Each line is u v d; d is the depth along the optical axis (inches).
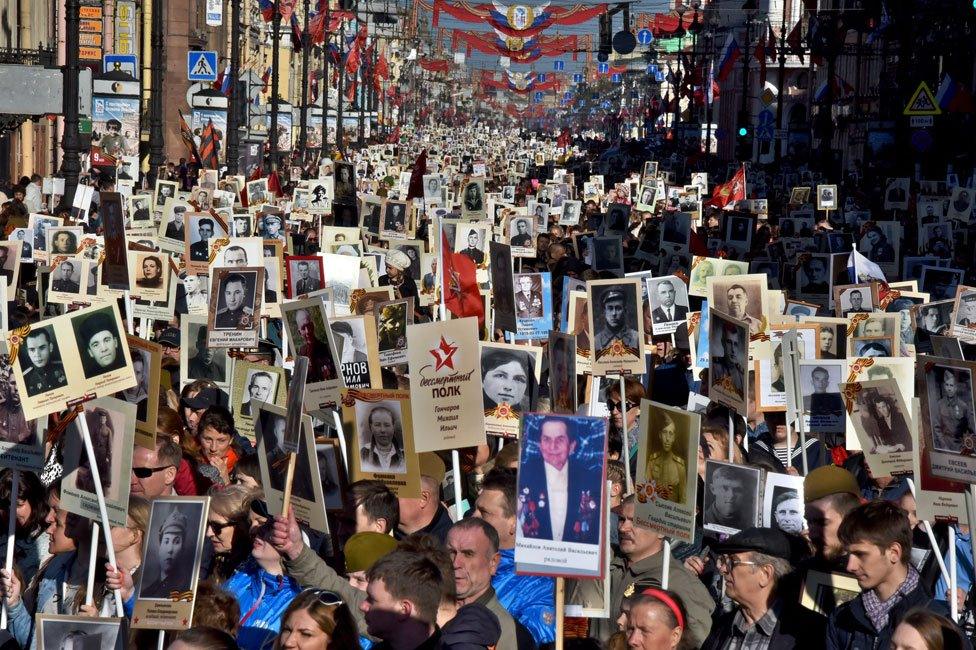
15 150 2669.8
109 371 408.8
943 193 1690.5
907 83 2571.4
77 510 410.0
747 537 379.2
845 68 4483.3
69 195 1471.5
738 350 516.7
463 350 478.6
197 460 556.1
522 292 805.2
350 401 482.9
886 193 1814.7
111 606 412.8
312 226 1577.3
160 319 854.5
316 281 826.8
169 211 1031.6
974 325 737.0
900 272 1346.0
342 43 3909.9
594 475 368.2
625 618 362.9
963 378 377.7
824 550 408.5
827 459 607.8
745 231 1326.3
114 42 2987.2
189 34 3531.0
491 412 594.9
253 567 420.8
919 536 456.4
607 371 587.2
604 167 4813.0
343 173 1315.2
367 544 386.9
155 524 377.1
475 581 375.9
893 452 478.3
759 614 380.8
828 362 579.8
